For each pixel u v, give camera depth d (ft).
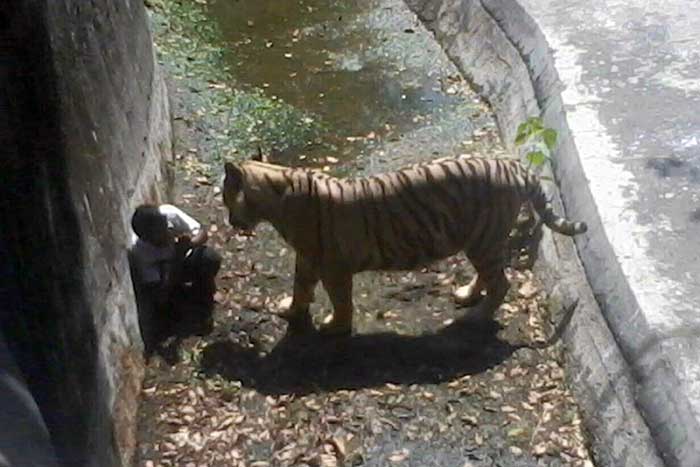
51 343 18.20
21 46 18.02
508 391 24.76
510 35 35.53
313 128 34.78
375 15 40.86
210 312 27.45
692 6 34.60
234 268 28.78
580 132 29.07
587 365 24.36
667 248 25.08
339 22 40.60
